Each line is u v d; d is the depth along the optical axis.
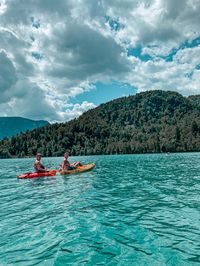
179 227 7.93
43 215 9.92
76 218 9.30
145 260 5.88
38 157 23.47
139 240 7.04
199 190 14.16
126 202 11.60
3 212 10.66
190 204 10.79
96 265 5.73
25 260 6.07
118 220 8.89
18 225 8.75
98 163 43.88
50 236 7.58
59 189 15.91
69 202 12.02
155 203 11.22
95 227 8.24
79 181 19.20
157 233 7.50
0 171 34.38
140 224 8.36
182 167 29.91
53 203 11.97
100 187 16.12
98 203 11.57
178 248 6.42
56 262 5.91
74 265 5.75
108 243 6.92
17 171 33.69
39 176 22.91
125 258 6.02
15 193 15.30
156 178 19.77
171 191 14.04
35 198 13.38
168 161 43.97
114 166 34.91
